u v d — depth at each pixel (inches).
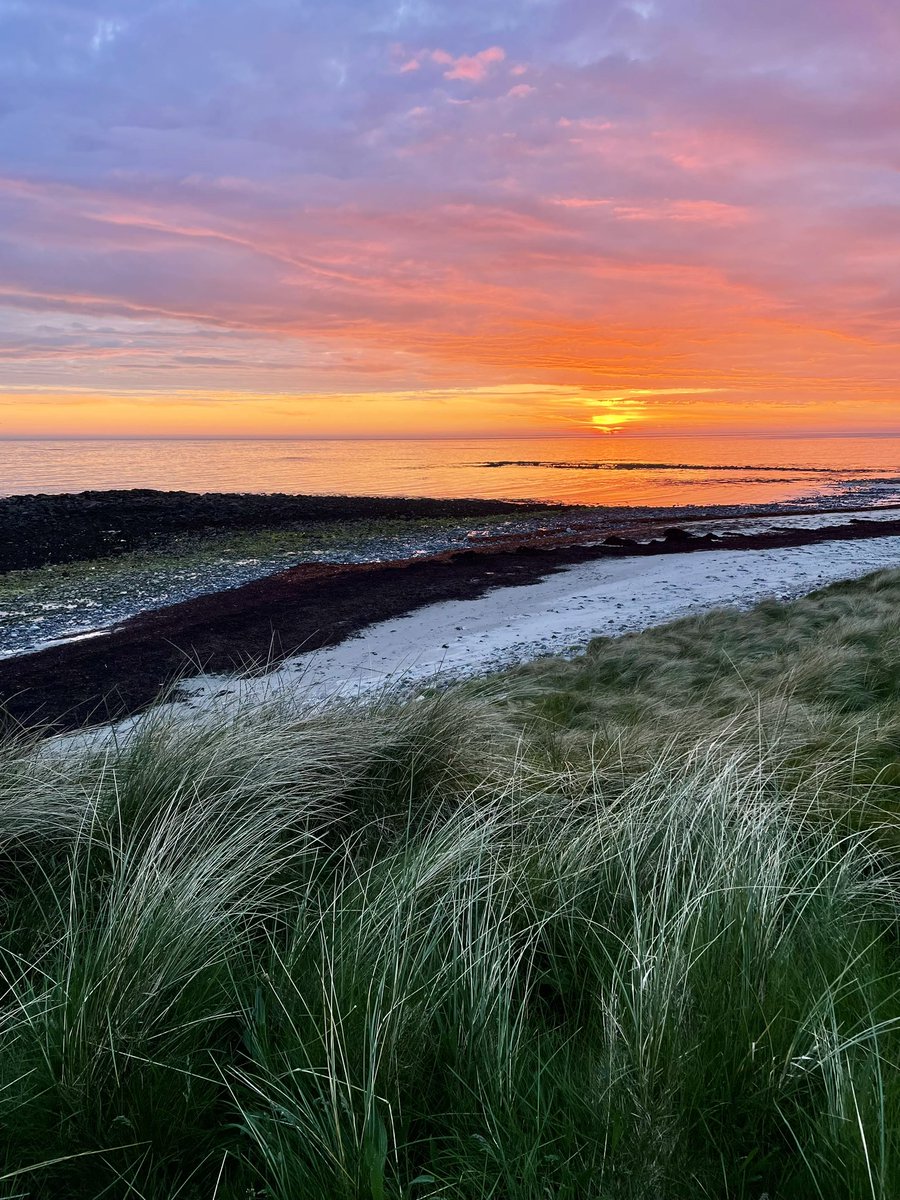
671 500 2342.5
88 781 144.4
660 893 108.3
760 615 573.3
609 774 177.6
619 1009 84.6
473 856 118.6
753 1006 77.7
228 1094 77.9
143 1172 68.9
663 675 386.3
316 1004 83.7
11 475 3629.4
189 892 97.3
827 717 233.6
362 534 1502.2
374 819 149.9
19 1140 69.3
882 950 97.3
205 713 190.9
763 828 126.6
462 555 1198.3
